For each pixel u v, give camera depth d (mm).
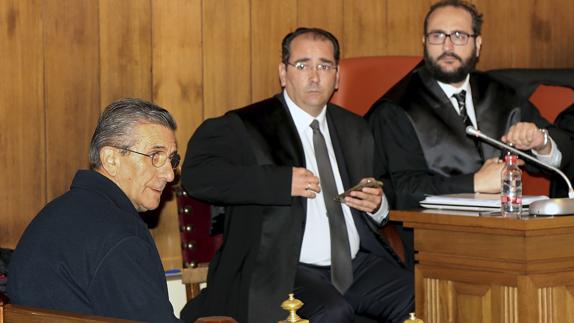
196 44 4586
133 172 2535
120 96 4371
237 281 3791
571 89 4945
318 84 3979
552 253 3062
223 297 3814
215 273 3912
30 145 4148
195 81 4586
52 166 4203
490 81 4754
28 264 2348
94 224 2342
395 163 4469
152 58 4457
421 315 3342
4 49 4078
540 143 4133
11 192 4105
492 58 5621
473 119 4645
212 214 4195
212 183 3814
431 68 4609
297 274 3803
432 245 3307
